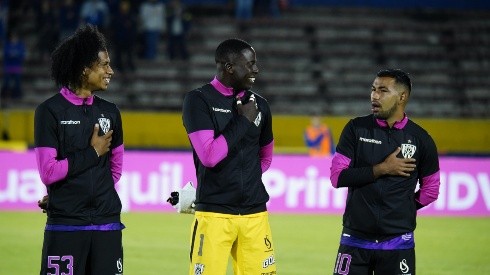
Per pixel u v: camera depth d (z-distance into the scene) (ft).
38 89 258.16
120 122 73.46
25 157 179.52
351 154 73.87
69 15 255.91
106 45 73.00
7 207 178.50
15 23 277.03
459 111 272.51
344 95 270.26
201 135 71.97
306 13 300.61
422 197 75.46
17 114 235.61
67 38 71.77
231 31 287.89
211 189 73.05
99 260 70.49
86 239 70.08
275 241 146.30
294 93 269.44
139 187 181.78
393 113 73.10
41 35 262.26
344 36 293.02
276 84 273.75
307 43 288.71
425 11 307.78
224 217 72.69
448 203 185.98
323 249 138.41
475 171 186.91
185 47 271.08
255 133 73.72
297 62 284.00
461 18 309.01
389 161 71.56
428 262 128.06
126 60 263.49
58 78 71.41
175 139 243.19
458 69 285.84
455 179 186.39
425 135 73.97
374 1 307.99
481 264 127.13
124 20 259.19
